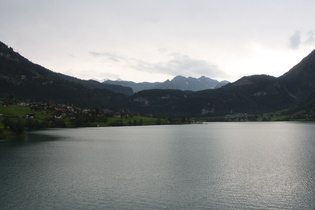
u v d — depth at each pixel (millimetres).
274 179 61188
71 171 69688
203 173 67062
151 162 81188
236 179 61500
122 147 116625
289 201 48188
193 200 49062
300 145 118438
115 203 47781
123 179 62125
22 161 83000
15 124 172875
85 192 53344
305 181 59438
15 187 56250
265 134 184875
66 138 157500
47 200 49188
